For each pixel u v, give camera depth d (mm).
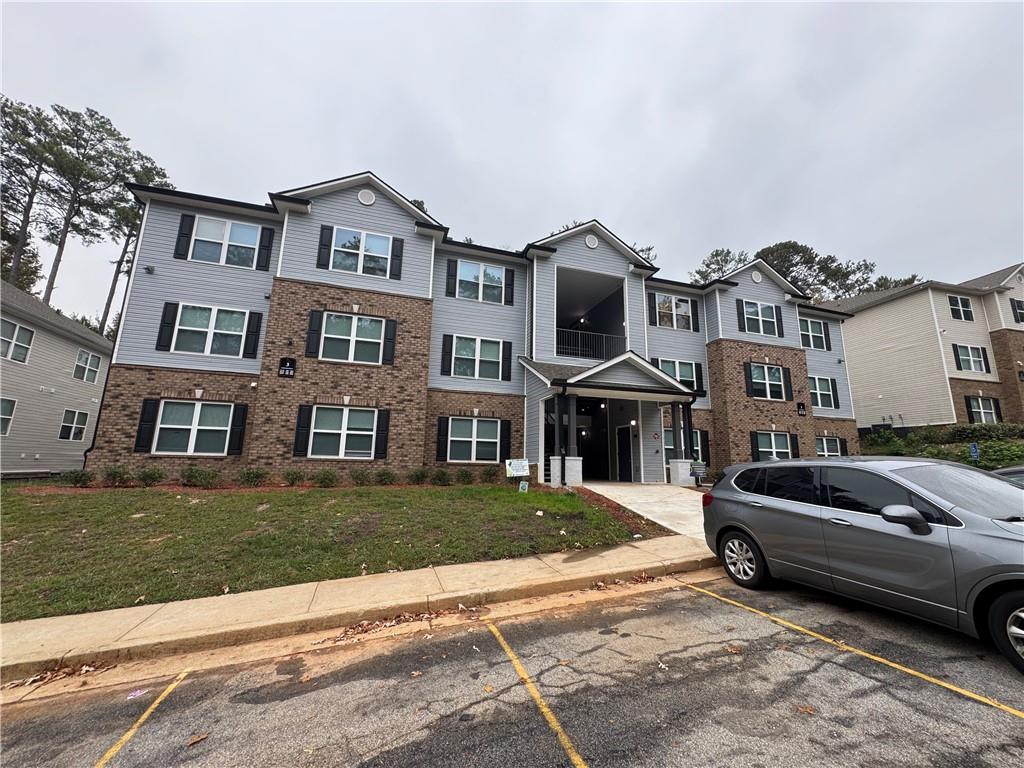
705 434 17391
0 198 22672
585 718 2684
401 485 11578
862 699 2793
